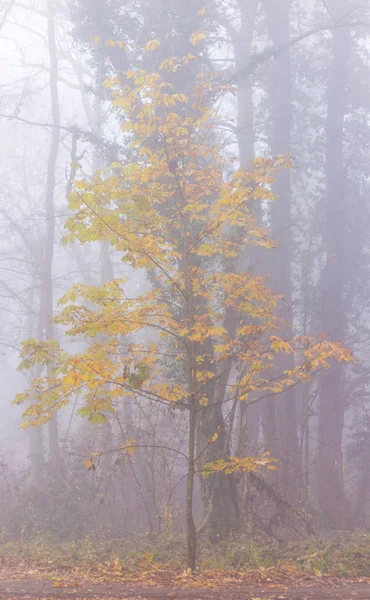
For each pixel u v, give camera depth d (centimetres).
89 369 989
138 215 1132
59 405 1068
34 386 1053
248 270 1300
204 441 1772
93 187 1103
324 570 1090
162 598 855
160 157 1277
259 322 1584
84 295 1055
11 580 989
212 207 1186
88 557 1288
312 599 853
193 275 1138
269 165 1199
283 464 2548
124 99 1259
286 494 2275
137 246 1082
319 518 2534
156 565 1145
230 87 1387
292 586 941
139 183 1215
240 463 1082
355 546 1321
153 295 1103
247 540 1462
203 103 1348
